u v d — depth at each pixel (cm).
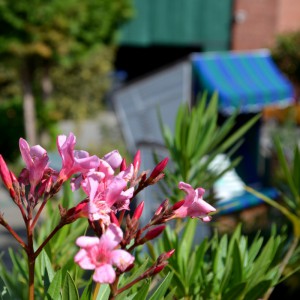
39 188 155
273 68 1380
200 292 219
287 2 2020
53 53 1302
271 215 573
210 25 1828
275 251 223
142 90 1262
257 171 1231
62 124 2016
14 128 1433
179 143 281
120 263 138
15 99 1501
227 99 1251
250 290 209
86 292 165
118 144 1444
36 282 212
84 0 1293
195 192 158
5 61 1359
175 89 1214
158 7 1827
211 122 282
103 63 2127
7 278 206
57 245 225
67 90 2095
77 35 1362
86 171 150
